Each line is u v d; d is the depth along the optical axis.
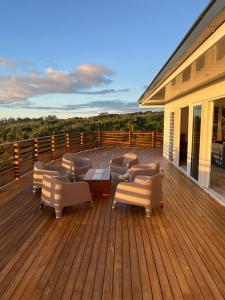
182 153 9.79
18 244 3.16
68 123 19.14
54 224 3.75
